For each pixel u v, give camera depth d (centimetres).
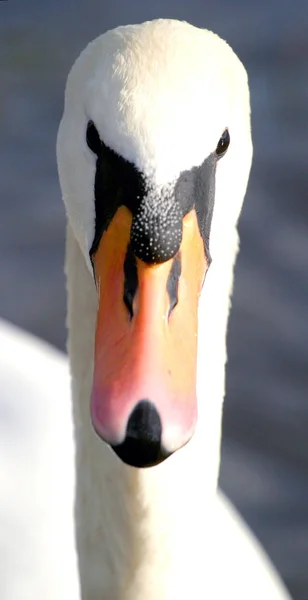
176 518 575
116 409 413
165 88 458
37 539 882
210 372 577
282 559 942
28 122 1340
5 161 1291
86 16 1456
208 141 455
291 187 1260
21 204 1244
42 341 1098
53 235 1215
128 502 569
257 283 1153
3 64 1409
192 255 456
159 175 443
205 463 585
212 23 1441
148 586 581
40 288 1164
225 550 866
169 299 444
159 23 500
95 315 566
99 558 593
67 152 501
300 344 1094
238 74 498
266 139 1308
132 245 443
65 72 1392
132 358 427
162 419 411
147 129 447
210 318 565
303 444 1018
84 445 593
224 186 490
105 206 466
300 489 990
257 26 1434
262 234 1205
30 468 927
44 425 959
